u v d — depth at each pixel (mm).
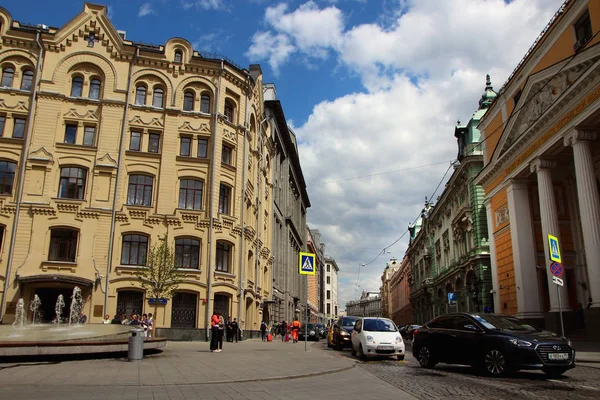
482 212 40062
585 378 11828
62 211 30562
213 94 34688
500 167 31406
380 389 10039
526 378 11945
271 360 15953
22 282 28875
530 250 28812
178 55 34812
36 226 30016
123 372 11883
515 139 28203
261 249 41781
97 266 30281
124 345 15641
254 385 10352
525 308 28000
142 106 33250
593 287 20750
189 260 31953
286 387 10180
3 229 29828
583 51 21484
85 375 11172
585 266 28062
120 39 33875
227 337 30516
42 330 17172
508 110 31406
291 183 67188
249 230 36156
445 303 55000
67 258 30312
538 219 30234
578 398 8820
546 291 29359
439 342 14281
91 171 31625
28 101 31828
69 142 32000
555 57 25344
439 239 58812
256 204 39500
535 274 28406
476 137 41969
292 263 65688
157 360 15242
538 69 27188
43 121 31531
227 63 35500
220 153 34125
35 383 9742
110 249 30578
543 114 24422
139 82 33812
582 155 21875
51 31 33594
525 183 29859
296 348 24438
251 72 41469
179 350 20531
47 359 14336
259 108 40906
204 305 31281
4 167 30734
